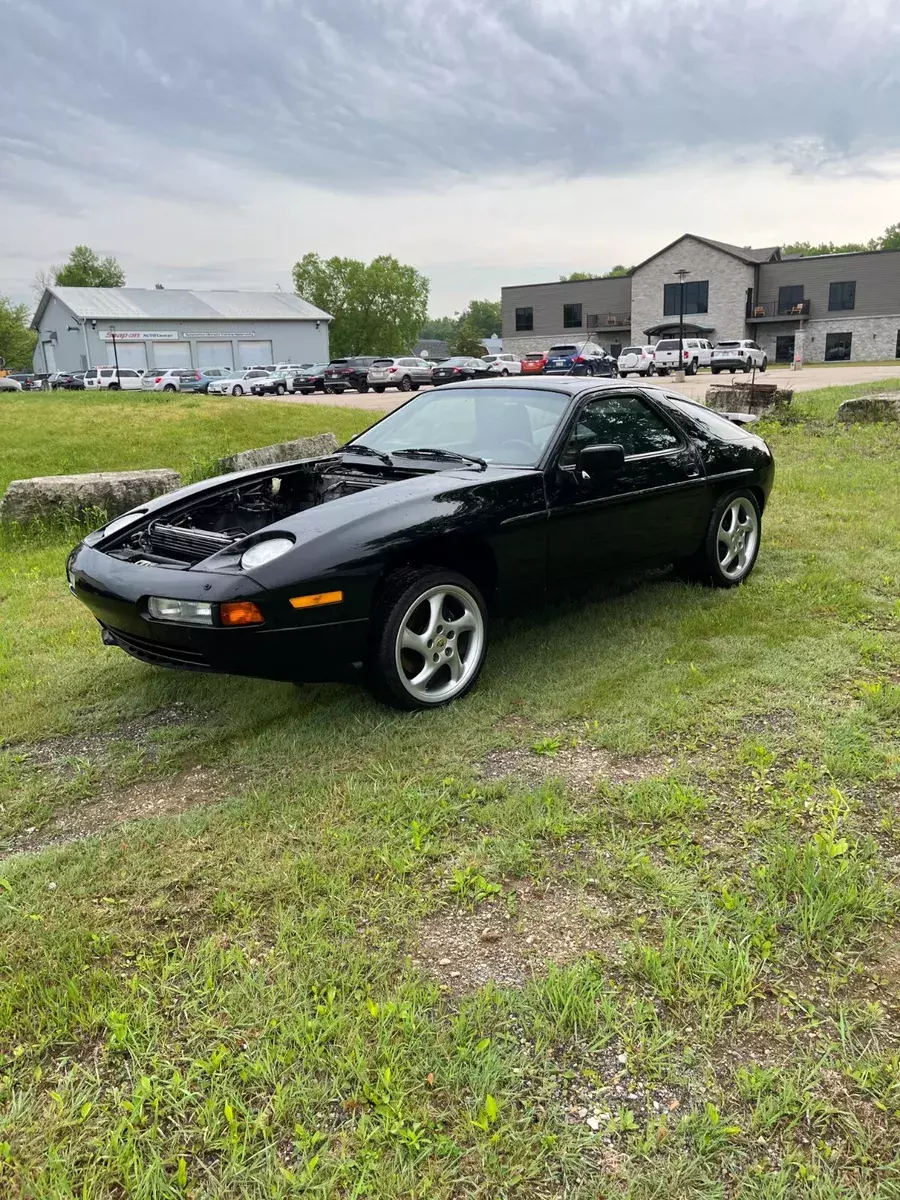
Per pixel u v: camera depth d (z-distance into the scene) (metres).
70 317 53.69
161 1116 1.79
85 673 4.36
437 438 4.57
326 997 2.08
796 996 2.07
